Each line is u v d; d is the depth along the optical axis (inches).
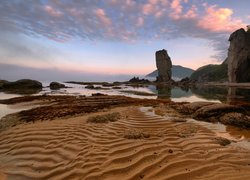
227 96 1043.3
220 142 249.8
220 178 165.5
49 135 281.4
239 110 412.2
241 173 173.3
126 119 351.6
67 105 633.0
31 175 185.9
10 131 319.6
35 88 1734.7
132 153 211.3
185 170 179.3
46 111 507.5
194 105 461.7
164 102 688.4
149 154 208.5
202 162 194.1
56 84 1948.8
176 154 210.2
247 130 314.5
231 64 2500.0
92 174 176.6
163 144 236.8
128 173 176.2
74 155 214.4
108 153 213.3
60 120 378.9
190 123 347.9
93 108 536.4
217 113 395.5
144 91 1513.3
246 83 2212.1
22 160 218.2
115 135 267.7
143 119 352.8
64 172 183.9
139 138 255.6
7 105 706.8
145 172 176.9
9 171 197.0
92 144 239.6
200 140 255.8
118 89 1755.7
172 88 1940.2
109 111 462.0
